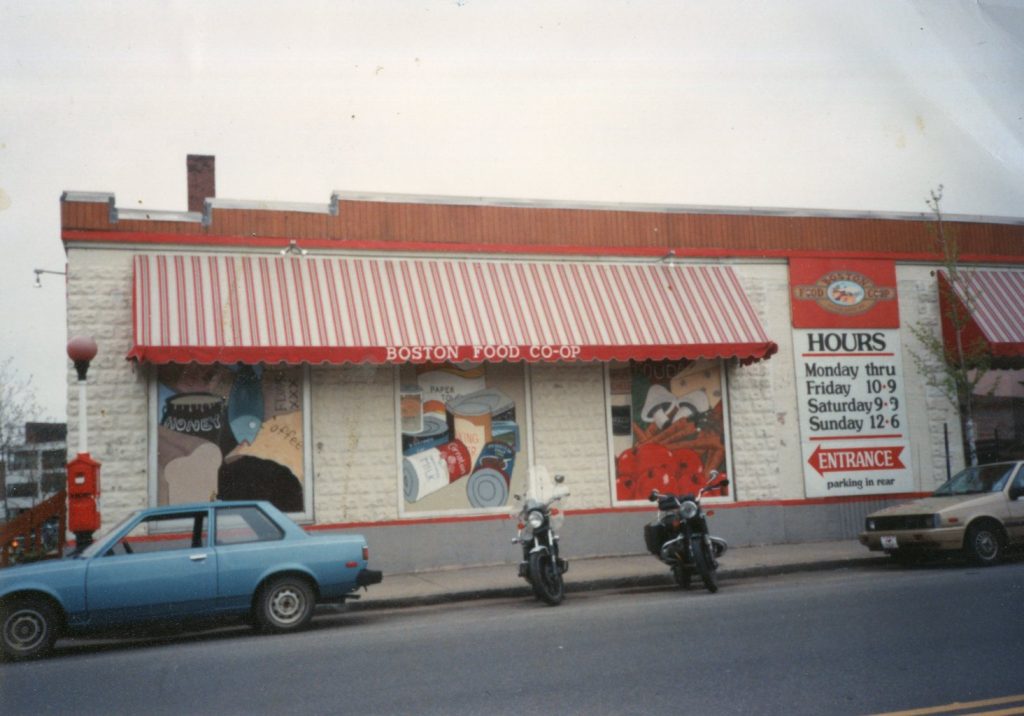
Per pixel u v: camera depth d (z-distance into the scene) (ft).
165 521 32.89
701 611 32.14
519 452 50.67
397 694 22.25
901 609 30.50
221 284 46.03
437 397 49.83
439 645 28.02
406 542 48.32
